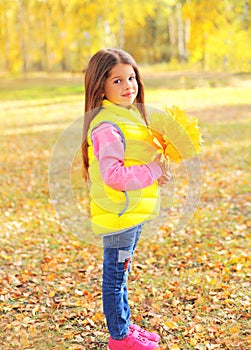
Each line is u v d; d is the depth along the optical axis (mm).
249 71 28641
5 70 43938
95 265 4684
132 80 2713
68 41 40688
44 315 3688
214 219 5848
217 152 9852
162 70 36562
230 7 29750
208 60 31375
